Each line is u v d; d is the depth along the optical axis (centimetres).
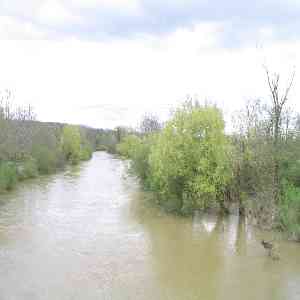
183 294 1574
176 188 2945
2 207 3042
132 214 2920
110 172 5691
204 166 2702
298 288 1644
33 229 2452
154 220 2752
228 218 2816
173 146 2823
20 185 4125
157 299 1523
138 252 2067
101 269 1817
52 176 4994
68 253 2025
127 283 1667
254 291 1611
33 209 3006
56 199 3434
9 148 4453
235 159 2756
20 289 1577
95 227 2544
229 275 1772
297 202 2323
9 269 1783
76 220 2709
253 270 1833
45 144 5759
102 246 2155
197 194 2773
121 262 1914
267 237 2344
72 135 6856
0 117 4188
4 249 2055
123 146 8162
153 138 3988
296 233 2244
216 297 1547
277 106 2612
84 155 7856
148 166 3856
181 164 2805
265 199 2536
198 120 2786
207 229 2527
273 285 1669
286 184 2595
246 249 2130
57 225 2564
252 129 2781
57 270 1789
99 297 1526
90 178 4919
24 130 5312
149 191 3722
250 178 2728
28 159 5047
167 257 1998
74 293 1555
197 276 1756
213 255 2031
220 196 2844
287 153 2698
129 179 4856
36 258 1936
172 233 2433
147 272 1792
